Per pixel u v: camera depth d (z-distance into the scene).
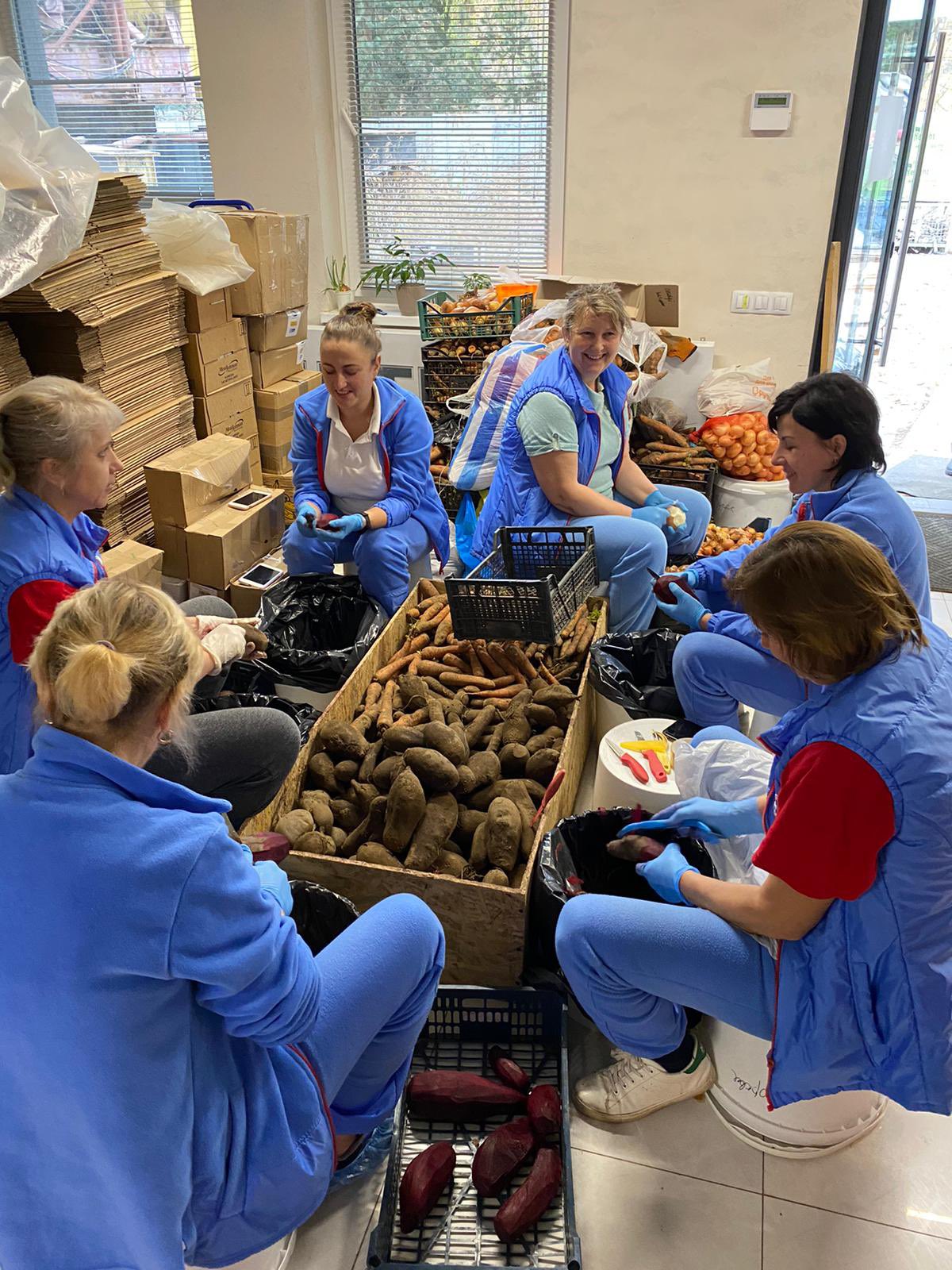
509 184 4.57
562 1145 1.51
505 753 2.16
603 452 3.09
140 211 3.30
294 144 4.57
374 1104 1.50
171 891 0.96
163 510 3.18
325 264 4.86
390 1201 1.44
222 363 3.73
